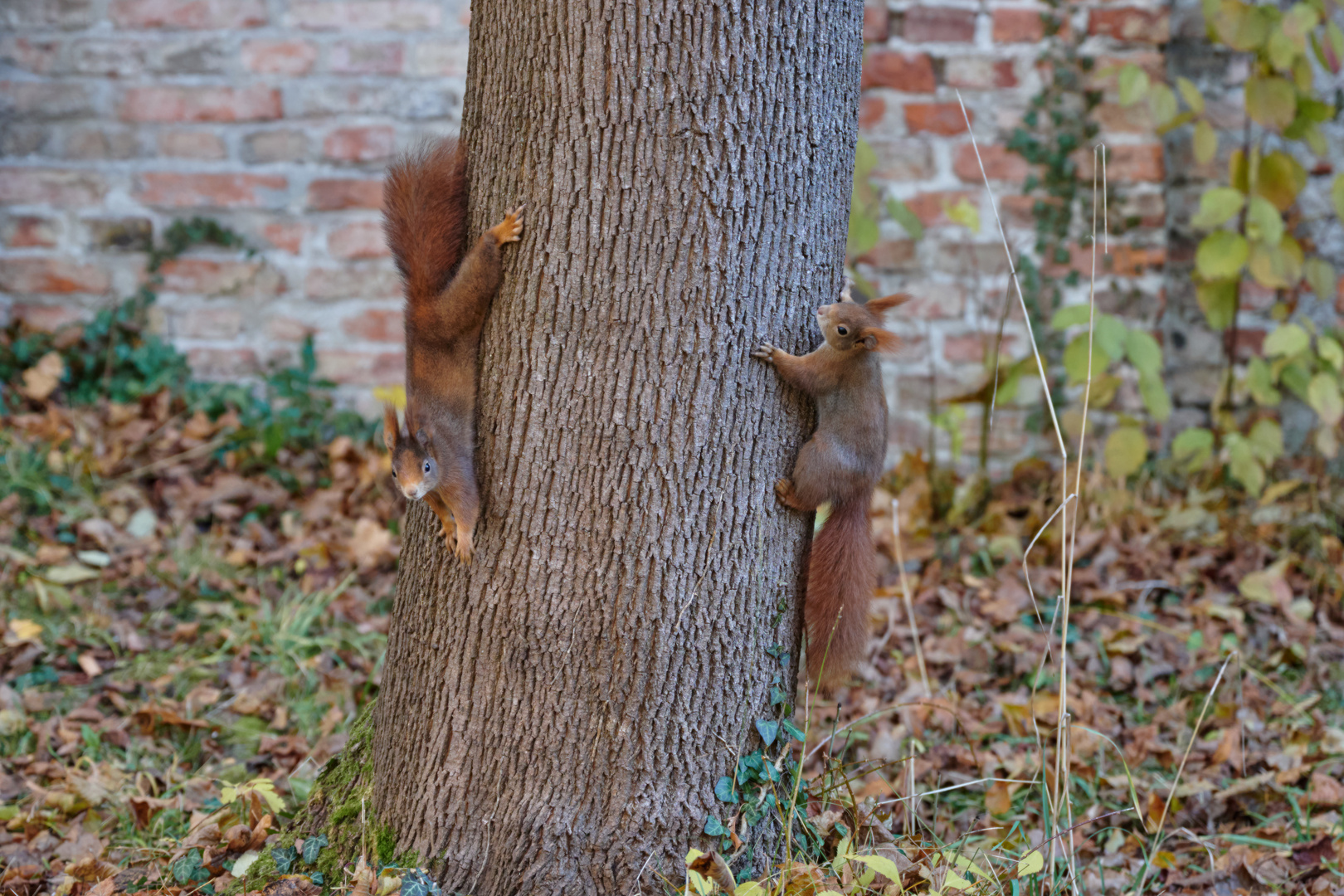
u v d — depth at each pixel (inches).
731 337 91.9
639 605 93.1
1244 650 158.6
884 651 160.2
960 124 195.6
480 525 95.3
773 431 96.3
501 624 94.8
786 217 92.7
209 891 102.1
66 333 206.7
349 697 146.7
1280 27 173.3
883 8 192.5
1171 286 203.8
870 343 96.4
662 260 89.5
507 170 92.1
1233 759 135.4
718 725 96.7
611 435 91.6
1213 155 178.4
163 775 130.8
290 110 202.4
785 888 93.7
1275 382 198.4
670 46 86.6
